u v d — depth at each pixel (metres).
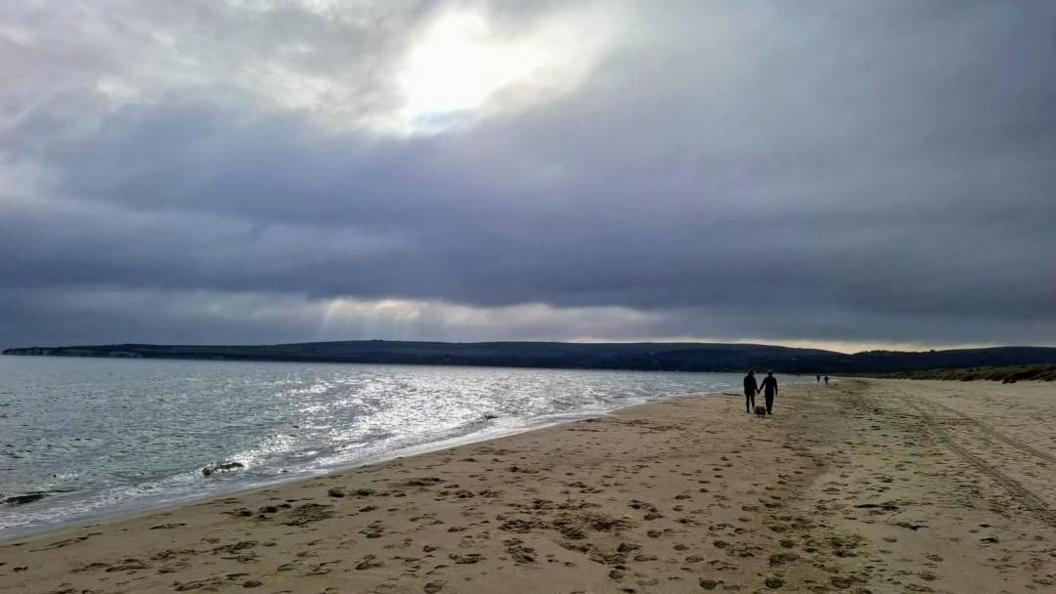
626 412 28.12
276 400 42.16
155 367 150.00
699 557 6.43
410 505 9.05
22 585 5.72
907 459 12.67
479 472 11.91
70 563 6.42
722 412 27.88
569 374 174.50
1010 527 7.37
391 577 5.79
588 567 6.12
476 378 110.25
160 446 19.02
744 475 11.25
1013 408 26.66
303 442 19.52
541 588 5.52
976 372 75.44
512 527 7.68
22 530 8.48
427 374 135.88
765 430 19.50
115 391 53.06
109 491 11.71
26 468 14.96
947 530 7.27
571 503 9.02
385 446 18.00
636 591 5.46
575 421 23.66
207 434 22.23
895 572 5.88
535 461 13.27
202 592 5.41
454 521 8.03
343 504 9.22
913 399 36.28
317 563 6.26
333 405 37.41
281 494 10.09
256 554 6.64
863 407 29.97
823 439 16.80
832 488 9.92
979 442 15.03
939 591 5.39
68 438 21.36
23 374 91.50
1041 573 5.82
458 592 5.40
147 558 6.56
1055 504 8.52
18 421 27.75
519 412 31.55
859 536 7.11
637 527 7.63
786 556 6.43
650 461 13.09
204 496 10.87
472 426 23.88
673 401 37.34
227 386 63.06
